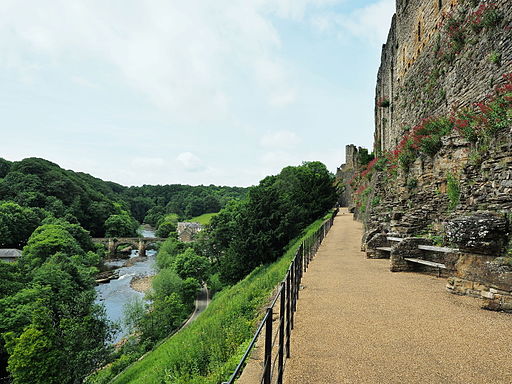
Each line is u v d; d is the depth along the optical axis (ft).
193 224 372.79
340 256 49.62
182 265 151.74
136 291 161.07
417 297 25.46
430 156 40.37
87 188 352.28
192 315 120.57
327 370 14.56
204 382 19.39
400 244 36.24
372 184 85.46
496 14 35.91
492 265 21.98
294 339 18.29
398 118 80.43
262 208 100.78
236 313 32.91
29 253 153.28
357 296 26.61
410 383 13.19
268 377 10.83
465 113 35.76
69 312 81.15
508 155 22.59
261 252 97.96
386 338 17.80
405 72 75.10
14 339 70.95
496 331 18.04
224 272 107.34
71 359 70.59
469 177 27.40
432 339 17.39
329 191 143.74
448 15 50.67
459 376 13.58
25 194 264.93
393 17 90.79
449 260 28.22
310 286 30.73
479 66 39.22
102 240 264.11
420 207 41.50
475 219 23.09
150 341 95.81
